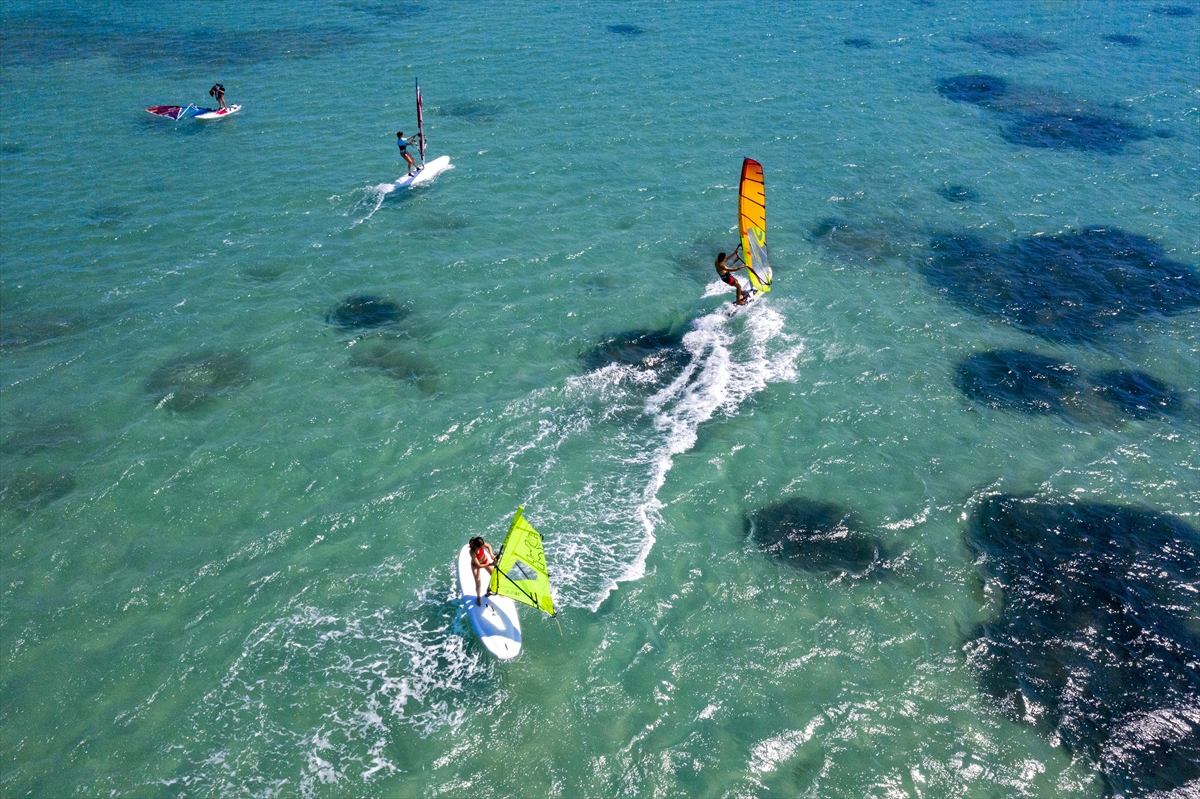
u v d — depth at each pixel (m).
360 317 22.14
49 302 22.55
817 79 40.56
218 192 28.83
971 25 50.41
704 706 12.57
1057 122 36.16
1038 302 23.52
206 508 15.96
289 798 11.24
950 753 11.96
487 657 13.25
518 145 32.69
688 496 16.61
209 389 19.28
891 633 13.80
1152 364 21.02
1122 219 28.14
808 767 11.74
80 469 16.81
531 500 16.38
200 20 49.91
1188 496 16.78
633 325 22.05
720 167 31.19
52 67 41.62
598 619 13.93
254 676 12.86
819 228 27.30
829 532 15.84
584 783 11.52
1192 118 36.53
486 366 20.31
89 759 11.73
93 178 29.81
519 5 52.78
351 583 14.49
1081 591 14.62
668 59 42.84
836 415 18.98
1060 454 17.94
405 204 28.09
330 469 16.97
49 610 13.88
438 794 11.34
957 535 15.80
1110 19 51.88
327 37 46.41
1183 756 11.96
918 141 34.03
